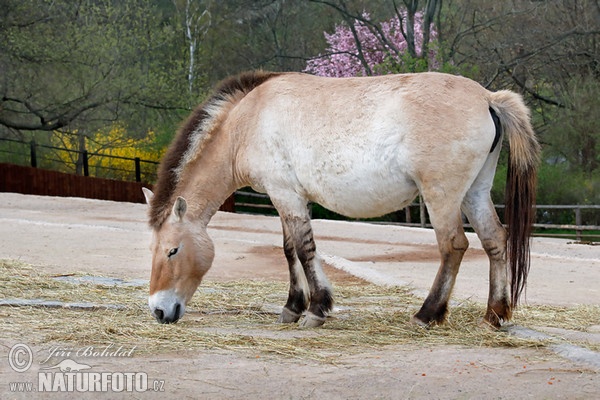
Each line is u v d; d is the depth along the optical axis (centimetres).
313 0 2973
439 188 622
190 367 485
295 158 669
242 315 732
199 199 700
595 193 2392
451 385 448
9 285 807
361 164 638
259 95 696
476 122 623
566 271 1116
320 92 667
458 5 3350
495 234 645
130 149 3138
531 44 2700
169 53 3884
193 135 707
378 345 572
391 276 1007
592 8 2698
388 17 3484
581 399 423
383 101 636
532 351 552
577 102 2514
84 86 2673
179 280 668
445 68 2608
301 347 556
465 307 729
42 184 2494
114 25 2872
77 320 635
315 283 673
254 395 428
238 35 4022
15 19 2589
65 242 1260
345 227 1814
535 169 641
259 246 1334
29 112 2661
